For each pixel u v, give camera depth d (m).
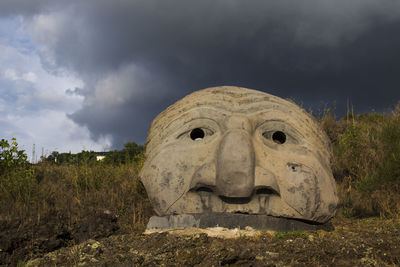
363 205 5.77
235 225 3.72
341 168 7.45
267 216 3.77
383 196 5.69
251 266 2.88
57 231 4.11
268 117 4.08
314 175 3.88
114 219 4.80
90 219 4.57
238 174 3.62
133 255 3.06
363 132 8.21
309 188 3.82
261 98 4.28
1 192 5.49
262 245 3.36
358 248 3.38
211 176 3.71
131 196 6.09
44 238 3.93
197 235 3.34
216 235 3.62
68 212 5.05
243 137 3.78
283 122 4.11
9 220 4.20
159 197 3.90
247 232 3.67
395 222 4.62
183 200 3.83
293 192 3.78
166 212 3.87
